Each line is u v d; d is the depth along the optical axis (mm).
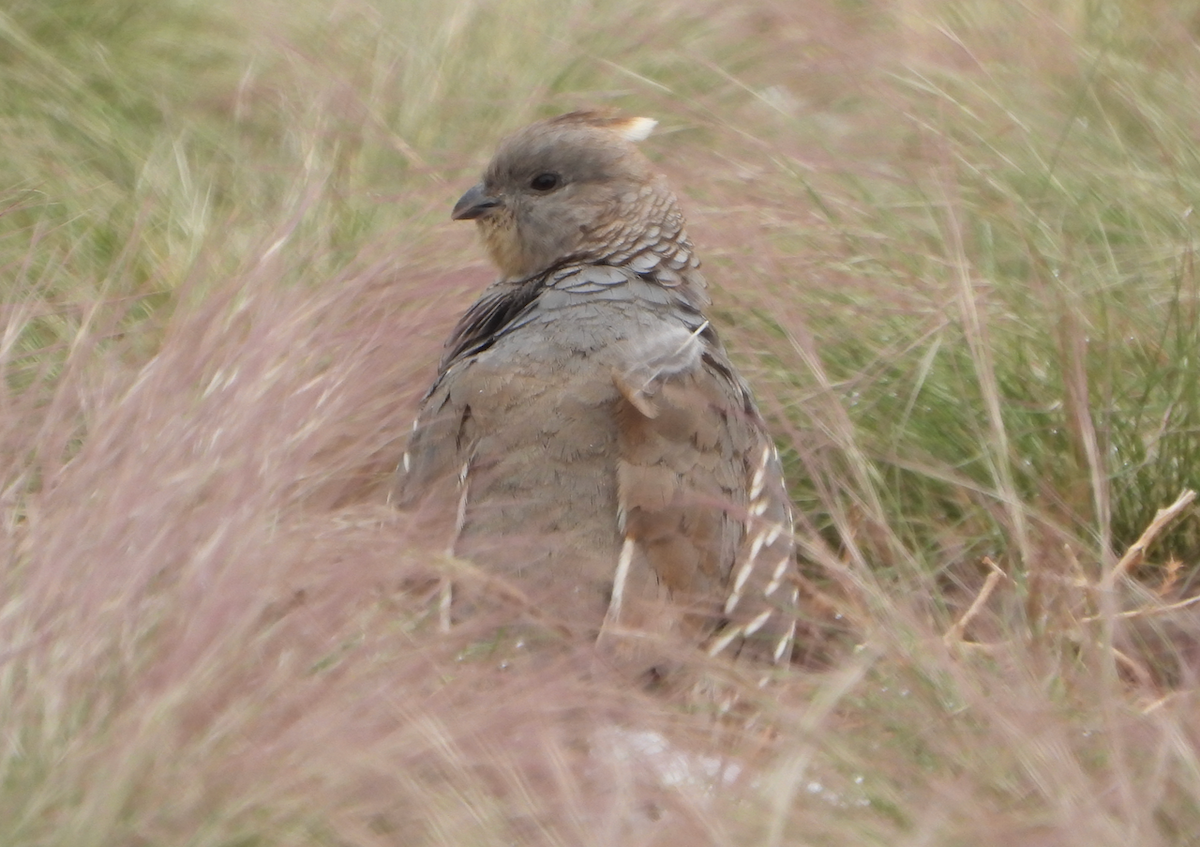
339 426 9977
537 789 7355
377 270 11203
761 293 11484
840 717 8336
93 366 10773
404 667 7793
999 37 15172
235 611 7859
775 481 9867
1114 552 10922
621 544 8586
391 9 15555
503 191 10859
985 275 12219
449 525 8836
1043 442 11258
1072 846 7312
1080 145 13484
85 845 6918
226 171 13812
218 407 9211
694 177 13008
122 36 15016
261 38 15141
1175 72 14508
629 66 15375
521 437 8930
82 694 7660
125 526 8367
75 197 12859
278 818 7176
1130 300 11984
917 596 9734
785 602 9438
